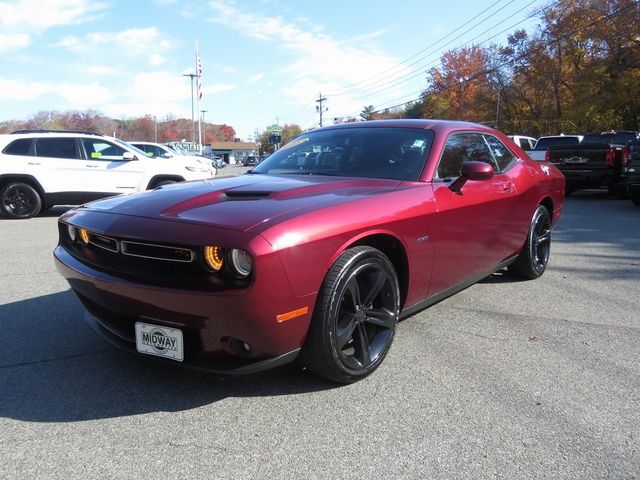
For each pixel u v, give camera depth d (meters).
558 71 37.69
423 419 2.46
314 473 2.06
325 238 2.45
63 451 2.19
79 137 10.34
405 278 3.08
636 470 2.08
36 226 9.01
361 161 3.53
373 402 2.62
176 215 2.52
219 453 2.19
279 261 2.25
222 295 2.21
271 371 2.97
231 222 2.35
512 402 2.63
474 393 2.73
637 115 30.83
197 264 2.32
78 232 2.86
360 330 2.79
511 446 2.25
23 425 2.39
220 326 2.29
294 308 2.36
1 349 3.27
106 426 2.39
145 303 2.39
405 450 2.21
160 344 2.46
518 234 4.52
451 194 3.38
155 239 2.37
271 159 4.04
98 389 2.74
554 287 4.85
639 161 11.28
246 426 2.40
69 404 2.58
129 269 2.48
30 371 2.96
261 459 2.15
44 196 10.09
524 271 4.94
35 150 10.05
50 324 3.74
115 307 2.57
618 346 3.39
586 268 5.65
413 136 3.64
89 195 10.28
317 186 3.01
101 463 2.11
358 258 2.63
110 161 10.39
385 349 2.95
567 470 2.08
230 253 2.25
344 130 4.02
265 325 2.29
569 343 3.44
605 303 4.35
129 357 3.16
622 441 2.29
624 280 5.12
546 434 2.34
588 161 13.15
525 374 2.96
